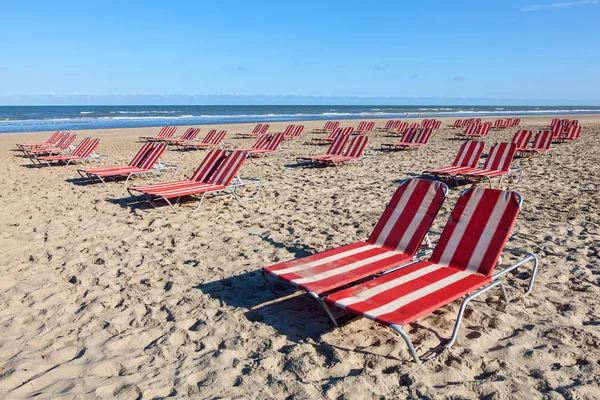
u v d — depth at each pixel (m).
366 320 3.19
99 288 3.79
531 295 3.52
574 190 7.38
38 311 3.39
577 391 2.32
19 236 5.30
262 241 4.99
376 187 8.02
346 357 2.68
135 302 3.52
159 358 2.74
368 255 3.69
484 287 3.11
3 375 2.55
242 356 2.75
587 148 13.69
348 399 2.29
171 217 6.05
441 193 3.94
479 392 2.35
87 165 11.68
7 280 3.99
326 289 2.99
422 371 2.54
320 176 9.30
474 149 8.95
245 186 8.26
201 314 3.29
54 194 7.80
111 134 22.66
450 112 63.66
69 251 4.73
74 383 2.46
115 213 6.33
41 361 2.70
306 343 2.87
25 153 14.36
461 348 2.78
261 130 20.44
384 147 14.94
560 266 4.11
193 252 4.66
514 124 25.84
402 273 3.30
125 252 4.67
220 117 46.31
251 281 3.91
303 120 37.94
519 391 2.34
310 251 4.64
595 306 3.34
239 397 2.33
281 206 6.67
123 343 2.92
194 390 2.41
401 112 62.69
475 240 3.51
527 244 4.69
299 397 2.32
